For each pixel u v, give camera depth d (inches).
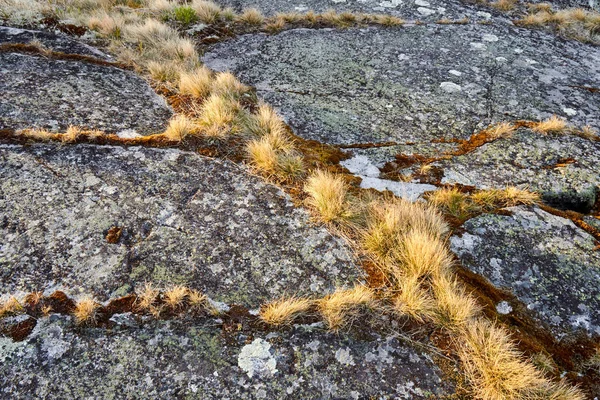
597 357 83.3
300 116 146.9
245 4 245.1
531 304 92.7
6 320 80.6
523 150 138.9
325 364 80.0
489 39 219.9
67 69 153.5
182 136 125.1
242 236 100.7
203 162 120.1
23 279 86.6
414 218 103.2
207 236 99.7
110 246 94.7
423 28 225.1
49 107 130.2
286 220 105.8
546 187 125.0
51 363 76.2
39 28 181.9
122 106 138.5
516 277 98.0
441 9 250.4
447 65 189.9
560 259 102.9
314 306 88.0
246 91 156.0
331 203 105.7
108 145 120.5
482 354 80.7
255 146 121.8
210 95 149.1
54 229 96.3
